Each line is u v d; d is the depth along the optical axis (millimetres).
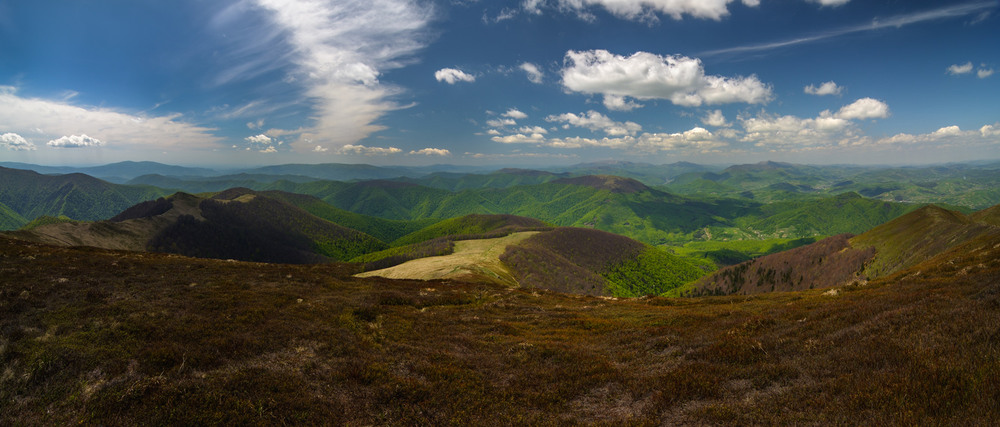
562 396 14359
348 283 44031
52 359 13281
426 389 14766
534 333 27094
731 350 16516
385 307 31188
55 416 11008
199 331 17906
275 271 45562
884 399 9586
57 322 17297
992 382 9133
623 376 15672
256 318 21453
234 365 15023
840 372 11977
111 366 13453
